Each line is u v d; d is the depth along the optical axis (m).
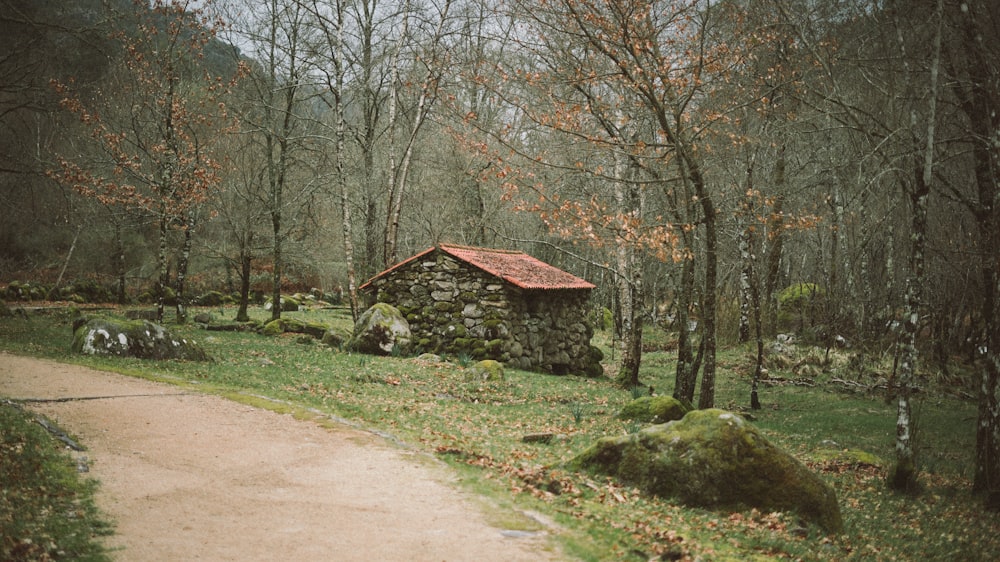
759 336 22.41
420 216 40.84
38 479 8.22
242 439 11.09
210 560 6.47
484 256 27.36
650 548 7.45
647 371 30.45
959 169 18.02
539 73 18.59
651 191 26.62
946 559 9.41
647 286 45.06
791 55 17.02
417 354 25.83
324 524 7.58
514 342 25.64
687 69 16.56
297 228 38.69
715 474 9.99
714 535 8.49
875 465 14.92
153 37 31.72
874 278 35.81
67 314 31.64
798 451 15.96
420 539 7.19
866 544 9.59
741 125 20.27
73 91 27.20
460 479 9.43
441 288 25.98
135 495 8.24
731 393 25.22
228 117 33.78
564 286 28.27
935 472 15.06
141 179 28.22
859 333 32.16
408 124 41.00
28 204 36.16
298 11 32.88
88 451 9.79
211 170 31.06
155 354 18.66
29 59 20.19
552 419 16.20
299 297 51.94
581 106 17.38
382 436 11.60
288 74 34.00
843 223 31.61
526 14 17.77
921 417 21.62
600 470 10.59
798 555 8.34
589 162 20.56
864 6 14.33
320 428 12.00
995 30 13.00
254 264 56.88
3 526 6.57
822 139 26.28
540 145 22.53
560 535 7.47
